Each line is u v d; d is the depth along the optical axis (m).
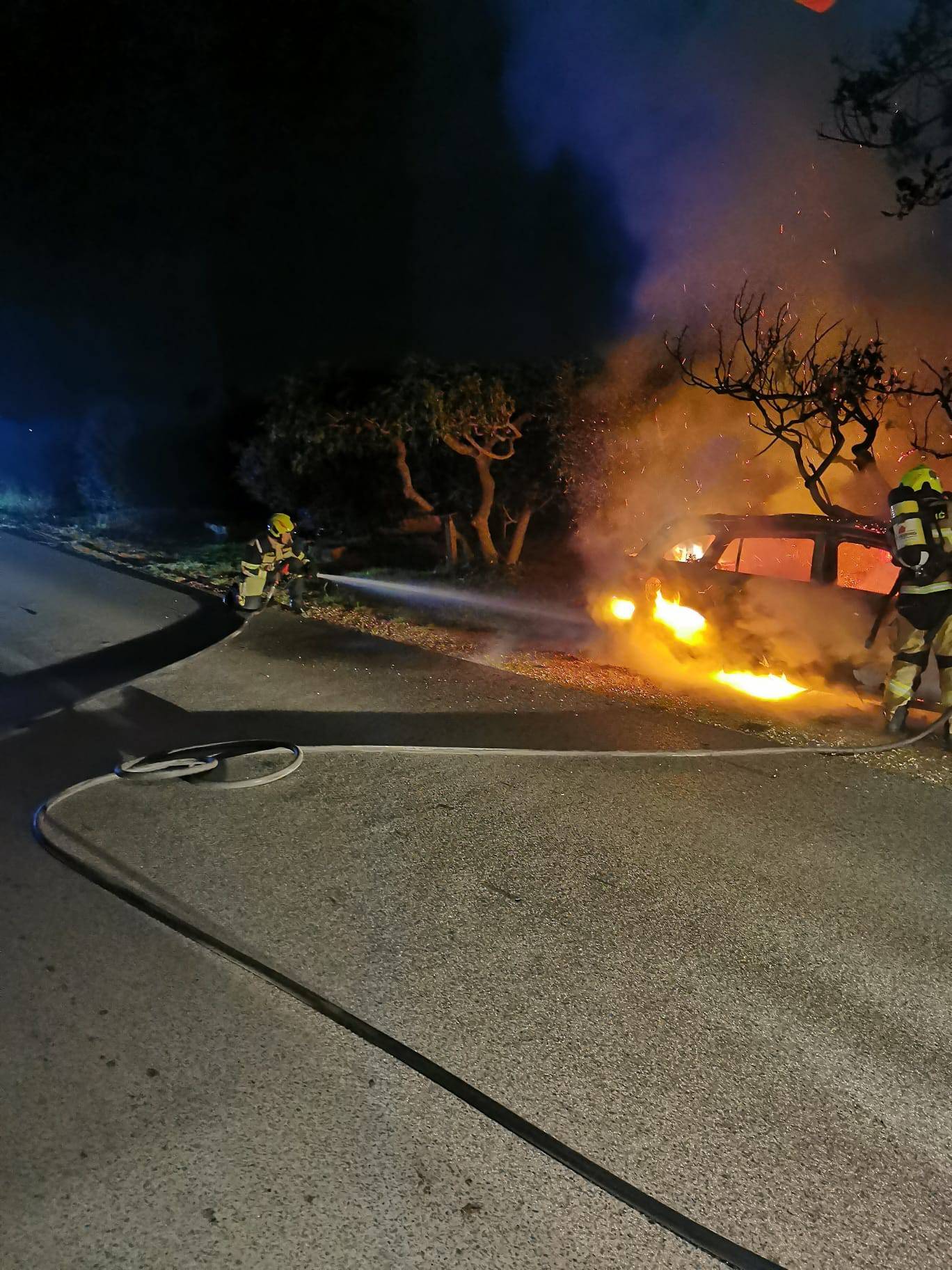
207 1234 2.54
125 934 3.99
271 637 9.24
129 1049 3.27
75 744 6.35
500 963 3.83
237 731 6.57
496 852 4.77
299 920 4.13
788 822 5.14
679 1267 2.48
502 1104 3.06
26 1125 2.91
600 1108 3.05
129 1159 2.79
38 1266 2.43
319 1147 2.85
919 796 5.49
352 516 16.41
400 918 4.16
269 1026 3.40
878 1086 3.19
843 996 3.67
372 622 9.92
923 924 4.17
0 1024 3.39
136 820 5.10
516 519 14.18
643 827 5.07
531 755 6.05
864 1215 2.67
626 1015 3.52
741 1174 2.80
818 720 6.79
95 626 9.82
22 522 18.08
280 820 5.11
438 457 14.63
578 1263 2.49
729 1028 3.46
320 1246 2.51
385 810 5.25
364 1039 3.34
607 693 7.44
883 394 9.39
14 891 4.34
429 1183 2.73
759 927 4.13
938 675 6.89
